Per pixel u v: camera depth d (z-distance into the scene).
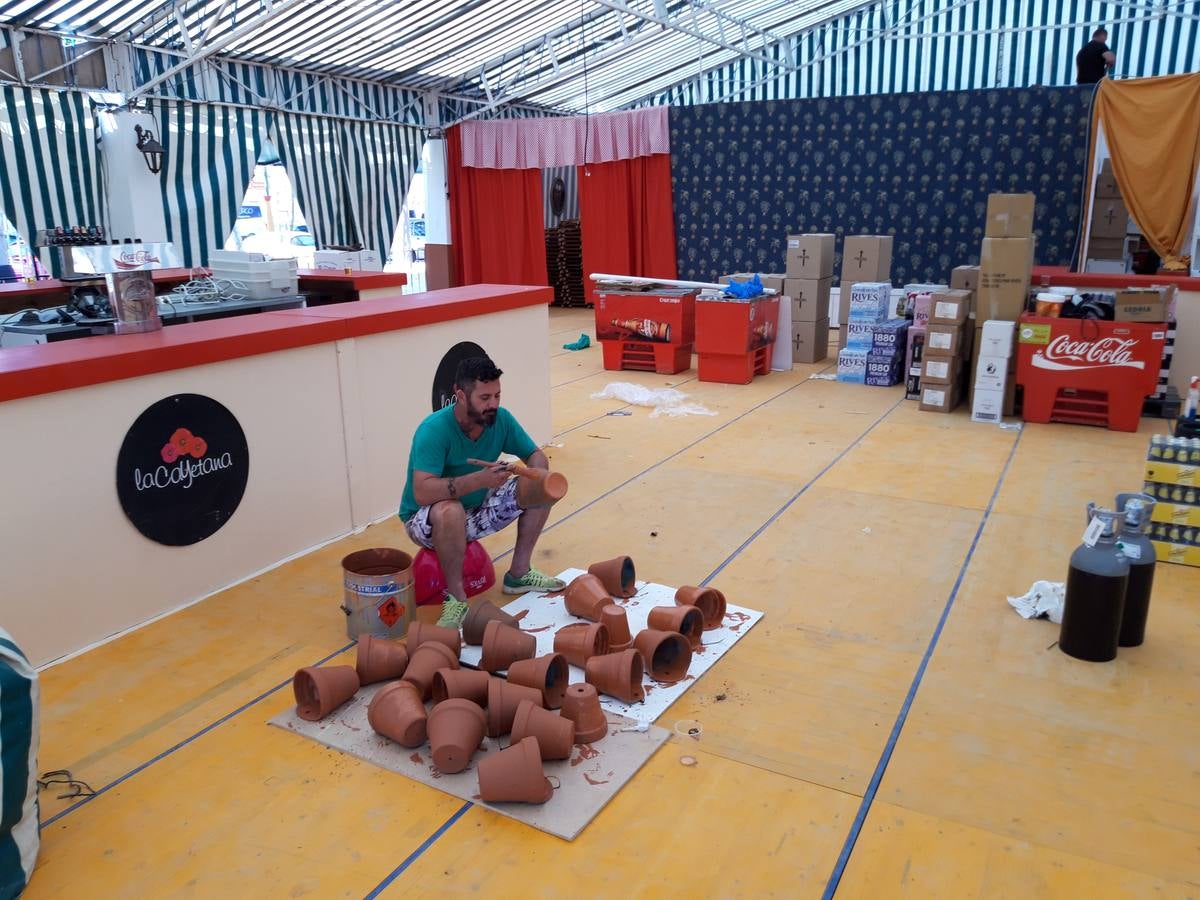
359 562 3.49
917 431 6.46
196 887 2.17
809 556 4.17
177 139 9.58
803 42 14.52
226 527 3.86
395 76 12.10
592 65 12.88
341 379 4.38
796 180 12.01
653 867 2.21
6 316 5.45
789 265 9.22
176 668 3.20
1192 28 12.34
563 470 5.57
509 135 13.46
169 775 2.59
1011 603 3.62
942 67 13.82
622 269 13.52
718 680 3.09
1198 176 8.34
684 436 6.39
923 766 2.60
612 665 2.93
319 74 11.24
